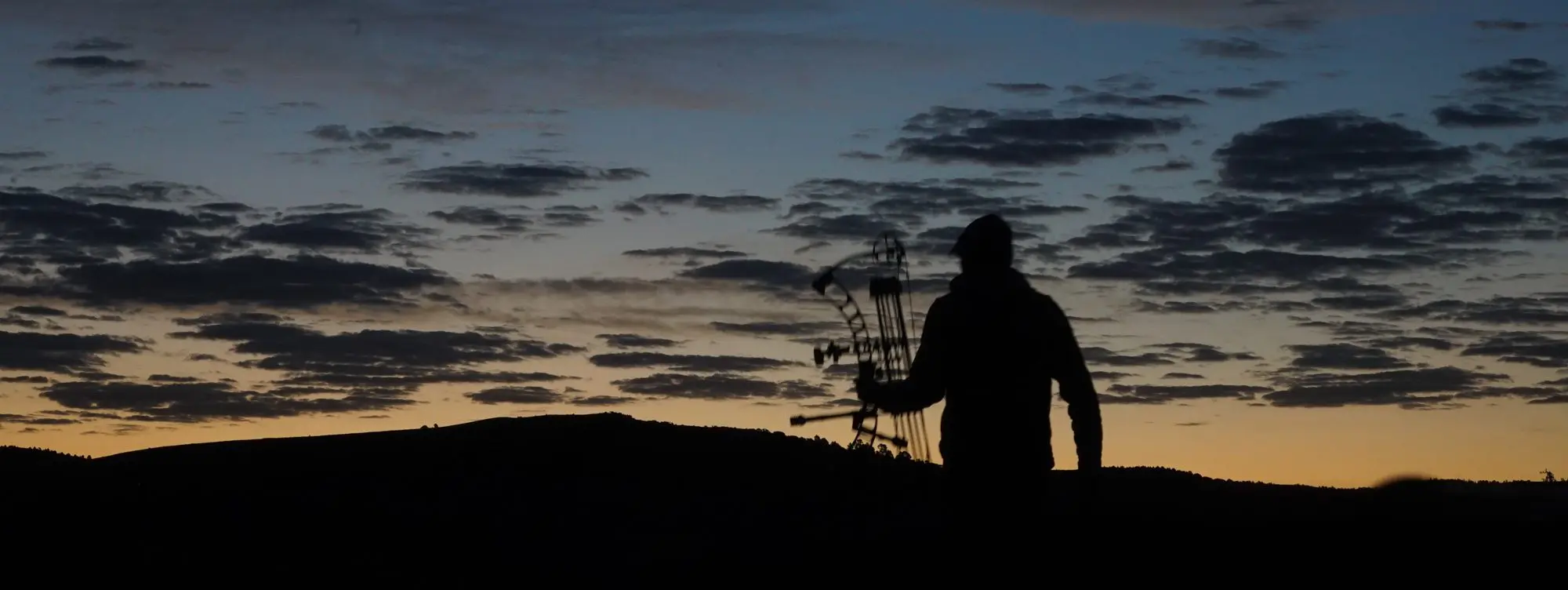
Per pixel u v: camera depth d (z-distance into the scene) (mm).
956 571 8508
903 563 10984
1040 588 8422
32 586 12195
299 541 14031
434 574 12898
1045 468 8398
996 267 8461
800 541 12953
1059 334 8383
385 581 12711
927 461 9594
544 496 15805
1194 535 10977
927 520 13148
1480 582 9641
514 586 12531
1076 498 13680
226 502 15375
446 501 15594
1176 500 13227
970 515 8406
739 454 17609
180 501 15383
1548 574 9719
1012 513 8344
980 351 8320
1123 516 11812
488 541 14047
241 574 12820
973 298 8367
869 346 9547
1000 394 8305
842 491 15344
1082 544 10453
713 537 13656
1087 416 8422
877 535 12523
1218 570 10031
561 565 13180
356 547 13883
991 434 8305
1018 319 8312
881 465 16359
